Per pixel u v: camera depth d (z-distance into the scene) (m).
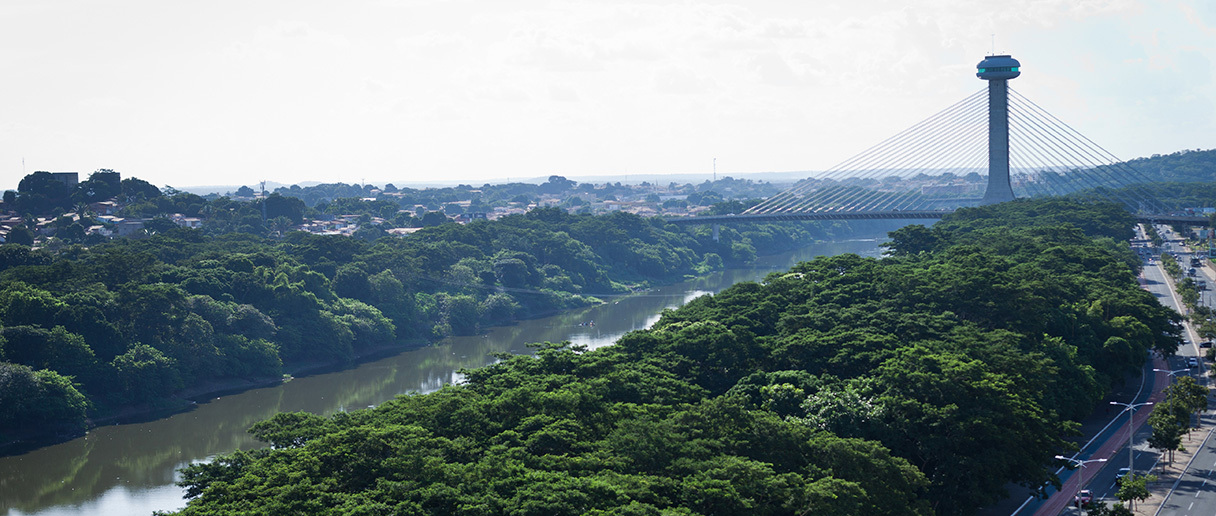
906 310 194.50
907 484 121.25
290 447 133.88
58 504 175.25
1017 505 147.38
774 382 153.88
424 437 124.19
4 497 179.00
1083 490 151.00
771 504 114.31
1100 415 194.38
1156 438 162.25
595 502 106.00
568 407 133.75
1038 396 158.62
